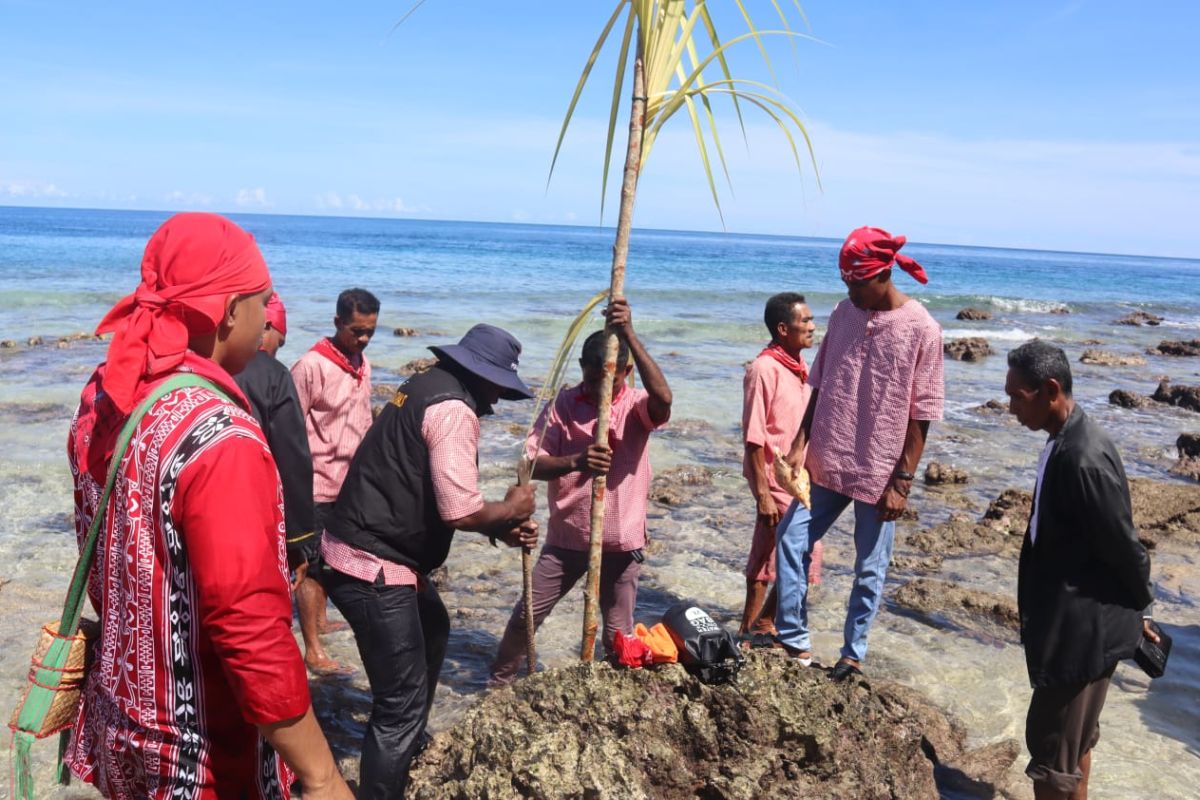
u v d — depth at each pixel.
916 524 8.35
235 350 2.08
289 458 4.00
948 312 37.75
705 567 6.92
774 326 5.25
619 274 3.58
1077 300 51.81
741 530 7.84
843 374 4.62
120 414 1.96
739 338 22.92
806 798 3.23
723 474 9.66
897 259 4.48
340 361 5.11
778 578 4.78
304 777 1.92
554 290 36.72
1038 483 3.50
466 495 3.45
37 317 20.91
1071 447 3.35
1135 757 4.43
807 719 3.29
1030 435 12.65
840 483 4.64
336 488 5.16
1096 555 3.38
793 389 5.27
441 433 3.43
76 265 37.47
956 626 6.00
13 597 5.74
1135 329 33.09
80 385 12.55
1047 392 3.42
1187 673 5.38
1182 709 4.96
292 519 4.06
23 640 5.15
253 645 1.78
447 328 21.52
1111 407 15.53
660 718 3.24
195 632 1.86
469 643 5.46
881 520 4.58
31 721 2.01
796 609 4.76
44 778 3.93
